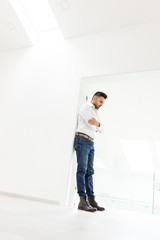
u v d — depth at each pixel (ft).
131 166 12.46
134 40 8.26
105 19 8.77
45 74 9.28
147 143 16.83
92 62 8.58
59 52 9.46
